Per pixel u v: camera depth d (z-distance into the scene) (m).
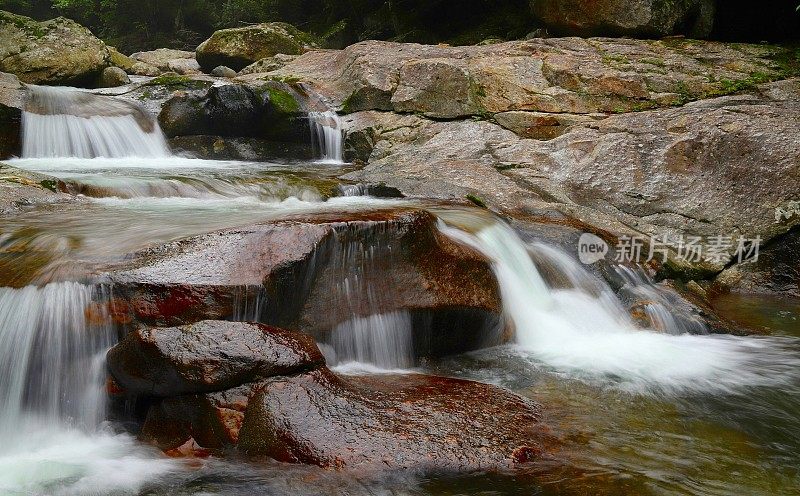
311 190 7.79
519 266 6.26
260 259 4.50
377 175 8.85
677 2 11.77
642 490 3.43
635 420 4.29
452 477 3.45
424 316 5.18
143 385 3.94
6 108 9.77
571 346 5.69
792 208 7.76
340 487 3.35
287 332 4.14
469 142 9.79
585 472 3.57
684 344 5.82
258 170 9.30
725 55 10.59
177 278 4.23
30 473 3.60
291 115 10.87
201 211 6.23
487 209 7.54
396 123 10.71
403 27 18.33
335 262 4.88
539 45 11.27
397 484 3.38
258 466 3.52
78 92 10.88
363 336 4.95
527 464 3.60
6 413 4.15
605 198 8.45
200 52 16.94
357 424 3.69
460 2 17.98
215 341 3.88
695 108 9.04
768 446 3.98
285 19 23.09
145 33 26.25
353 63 11.80
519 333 5.76
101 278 4.20
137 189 7.23
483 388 4.39
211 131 11.13
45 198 6.50
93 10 27.62
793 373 5.17
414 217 5.31
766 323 6.55
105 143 10.45
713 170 8.27
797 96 9.27
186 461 3.65
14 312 4.28
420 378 4.57
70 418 4.18
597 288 6.65
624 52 10.87
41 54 13.72
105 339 4.17
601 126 9.20
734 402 4.61
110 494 3.37
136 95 11.61
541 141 9.43
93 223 5.54
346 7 19.95
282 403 3.71
